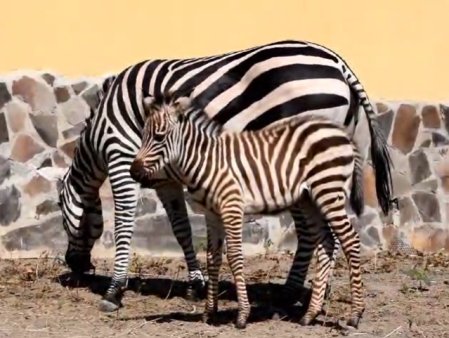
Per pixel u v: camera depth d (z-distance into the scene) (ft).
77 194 67.26
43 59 79.05
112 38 80.23
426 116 86.58
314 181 53.78
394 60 86.33
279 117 59.00
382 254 82.28
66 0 79.46
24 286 66.49
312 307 56.13
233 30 82.74
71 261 68.54
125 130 62.95
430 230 86.07
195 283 64.13
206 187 53.88
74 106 79.20
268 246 81.30
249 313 57.67
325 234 56.03
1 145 77.82
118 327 55.83
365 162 83.51
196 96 60.59
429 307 61.77
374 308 61.11
